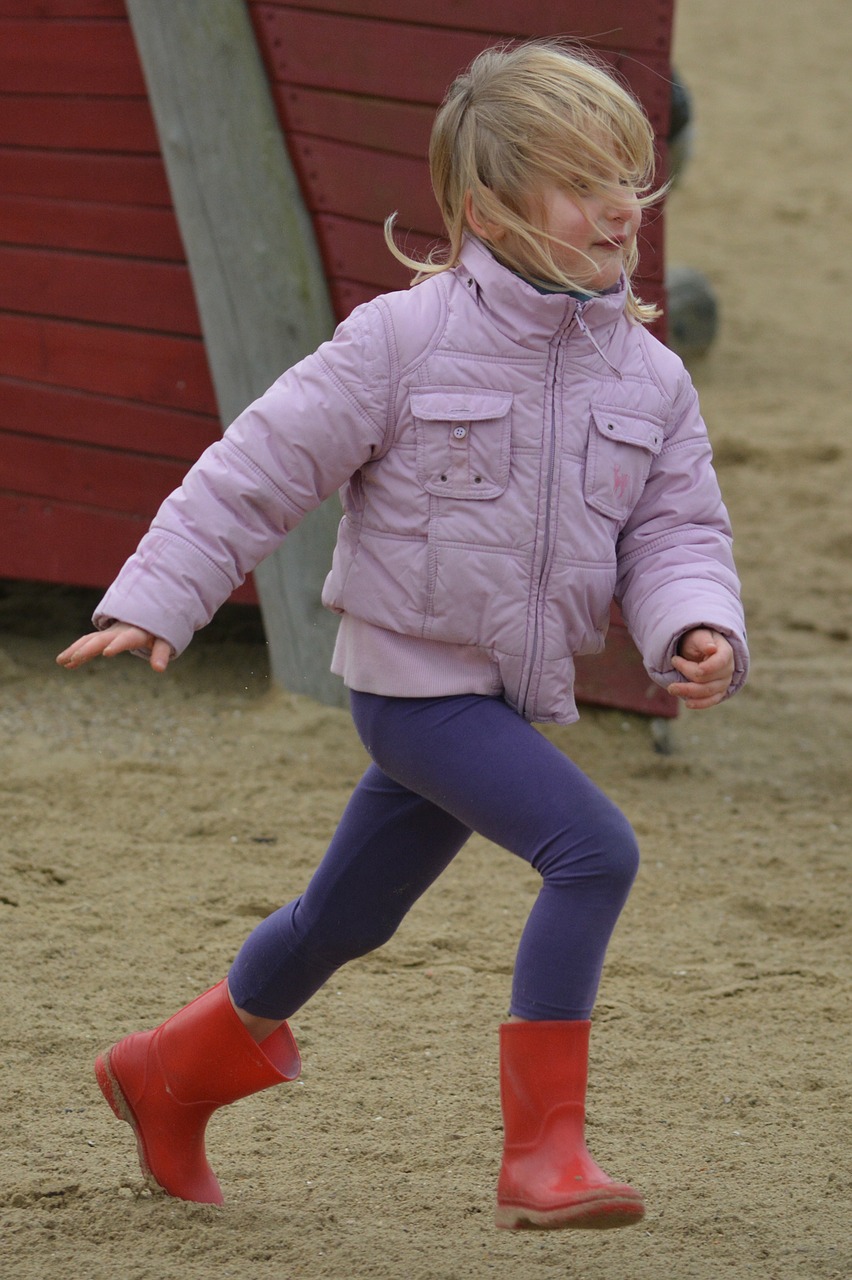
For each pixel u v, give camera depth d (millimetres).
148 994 14719
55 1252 10281
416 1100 13023
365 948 10562
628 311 10195
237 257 21219
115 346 23188
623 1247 10672
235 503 9570
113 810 19141
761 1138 12516
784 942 16625
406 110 20453
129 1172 11586
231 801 19641
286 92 20734
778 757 22266
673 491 10250
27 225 23172
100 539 24094
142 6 20703
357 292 21297
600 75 9758
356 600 9836
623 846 9312
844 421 39438
